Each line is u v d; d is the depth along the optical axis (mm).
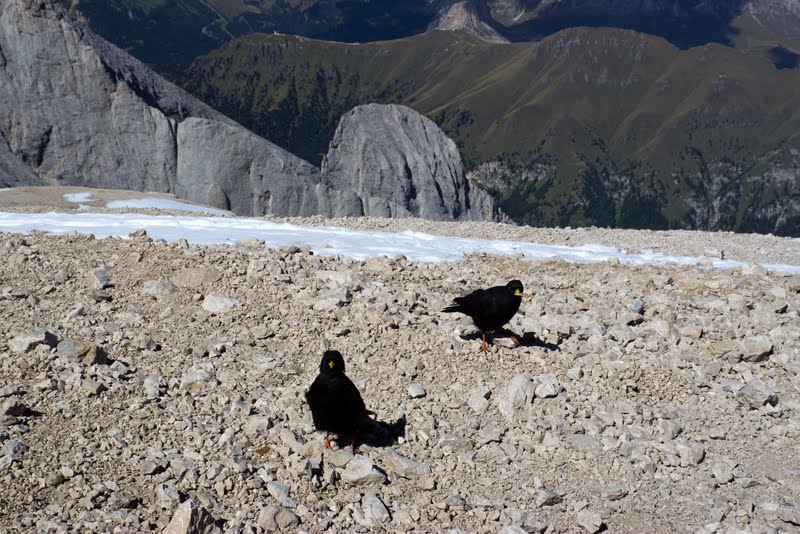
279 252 16547
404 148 153625
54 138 102375
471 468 9227
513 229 28891
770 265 22875
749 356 13055
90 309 12719
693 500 8992
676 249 25156
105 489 7707
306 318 12984
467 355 11914
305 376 11047
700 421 10875
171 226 22547
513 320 14062
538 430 10078
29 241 16812
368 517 8000
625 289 17422
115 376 10023
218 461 8516
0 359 10047
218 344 11750
